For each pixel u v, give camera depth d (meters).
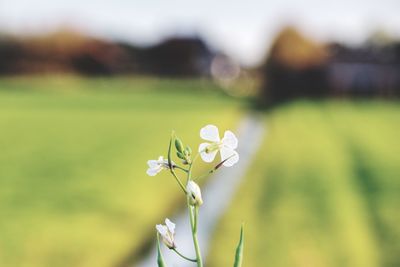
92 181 15.41
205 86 88.31
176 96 61.88
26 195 13.69
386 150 22.47
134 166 17.92
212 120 34.00
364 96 57.75
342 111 42.19
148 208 12.58
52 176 16.20
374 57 57.69
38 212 12.09
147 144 23.66
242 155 21.06
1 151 21.36
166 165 2.34
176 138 2.33
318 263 9.42
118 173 16.67
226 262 9.29
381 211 12.56
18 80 82.12
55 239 10.33
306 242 10.41
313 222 11.65
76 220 11.52
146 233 10.86
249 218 11.91
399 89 57.56
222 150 2.33
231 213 12.30
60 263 9.22
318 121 34.09
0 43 83.44
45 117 35.25
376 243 10.38
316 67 56.34
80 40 90.44
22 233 10.61
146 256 9.58
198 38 107.56
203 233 10.75
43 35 86.50
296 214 12.26
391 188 15.01
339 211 12.55
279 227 11.30
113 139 25.42
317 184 15.56
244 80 95.75
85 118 35.09
